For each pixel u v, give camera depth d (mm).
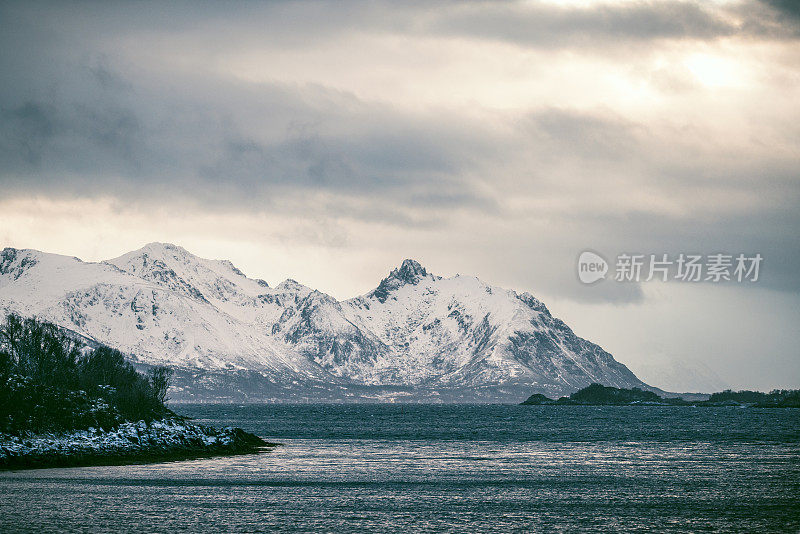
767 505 106062
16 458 136750
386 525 92812
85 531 87875
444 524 93625
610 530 90938
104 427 159375
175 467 142000
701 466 153000
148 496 108938
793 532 90188
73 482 120125
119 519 93812
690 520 96375
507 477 135125
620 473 141125
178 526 90812
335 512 100062
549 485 125062
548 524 94000
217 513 98250
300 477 132250
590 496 113625
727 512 101188
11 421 145875
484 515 99062
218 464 149375
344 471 142250
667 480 130875
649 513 100625
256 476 132125
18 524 90438
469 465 155375
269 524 92625
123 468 138500
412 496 113000
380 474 138500
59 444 145375
